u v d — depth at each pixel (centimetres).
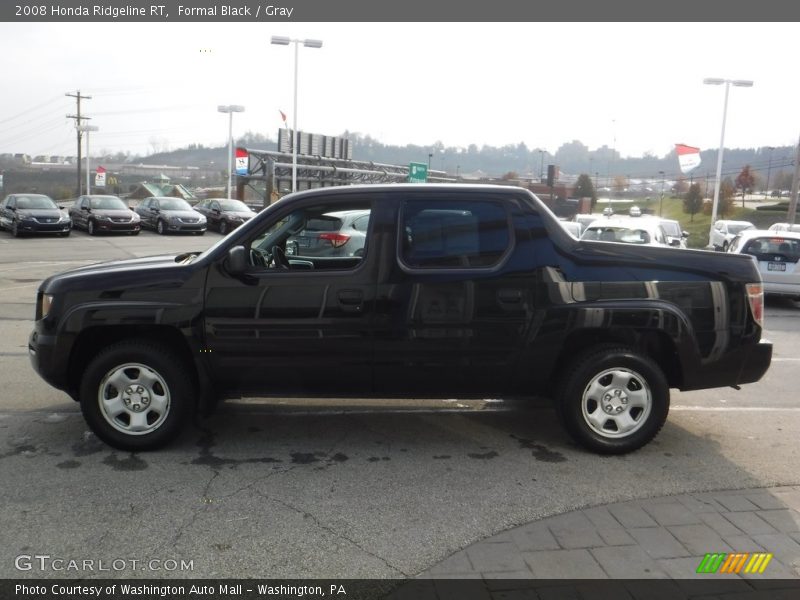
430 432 536
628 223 1496
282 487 428
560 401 485
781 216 5844
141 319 468
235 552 348
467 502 408
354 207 479
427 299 465
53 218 2706
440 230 472
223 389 488
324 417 571
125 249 2331
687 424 566
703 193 7000
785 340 977
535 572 330
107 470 451
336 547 354
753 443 518
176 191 7888
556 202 5634
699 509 401
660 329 469
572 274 470
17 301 1161
